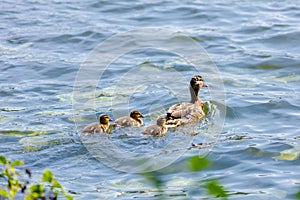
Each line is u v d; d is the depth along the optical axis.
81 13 24.41
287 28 22.36
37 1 26.05
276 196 11.23
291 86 17.58
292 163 12.65
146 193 11.52
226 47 20.81
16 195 10.88
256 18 23.55
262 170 12.37
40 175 12.24
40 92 17.36
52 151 13.37
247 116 15.56
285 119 15.20
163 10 24.64
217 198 11.14
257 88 17.45
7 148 13.48
